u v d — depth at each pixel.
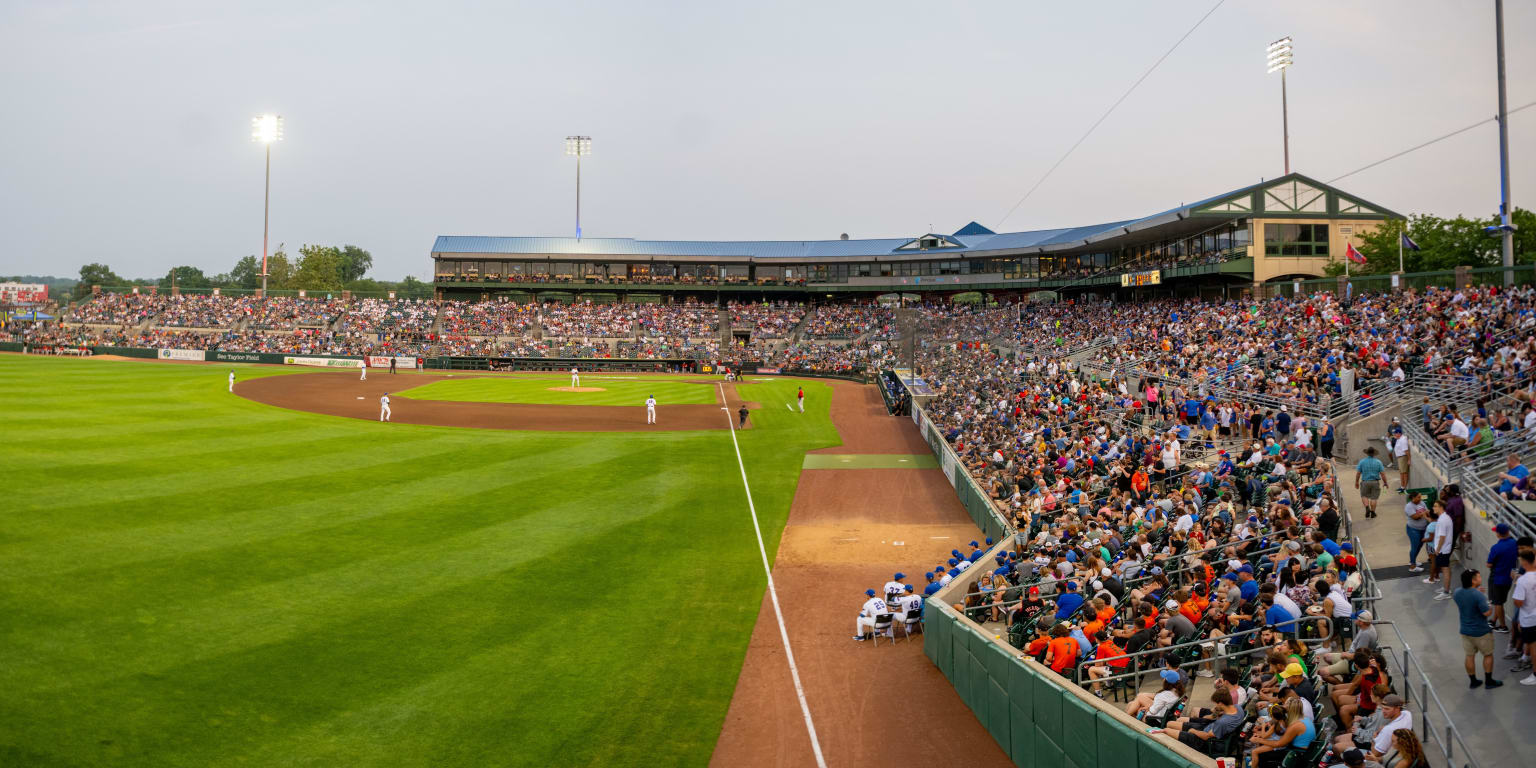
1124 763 9.98
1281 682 10.66
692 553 23.98
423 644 16.91
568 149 115.25
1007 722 13.30
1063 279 89.44
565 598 19.86
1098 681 12.40
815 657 17.39
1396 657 12.50
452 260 105.44
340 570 20.69
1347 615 12.53
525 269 105.75
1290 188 54.81
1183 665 12.49
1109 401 36.22
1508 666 12.00
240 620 17.47
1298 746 9.52
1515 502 14.48
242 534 22.91
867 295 105.62
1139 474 22.42
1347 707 10.51
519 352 92.31
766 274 106.56
